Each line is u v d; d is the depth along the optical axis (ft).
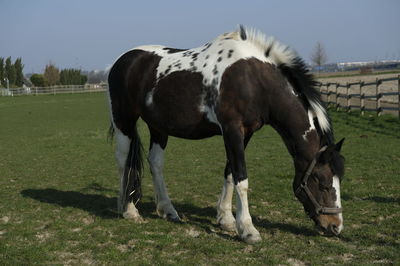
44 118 75.10
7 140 48.03
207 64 15.15
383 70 215.31
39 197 21.43
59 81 257.14
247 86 14.17
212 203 19.60
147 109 16.80
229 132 14.30
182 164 30.27
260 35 15.16
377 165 25.85
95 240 14.57
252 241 13.71
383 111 54.85
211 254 12.92
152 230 15.69
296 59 14.51
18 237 15.20
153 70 16.72
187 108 15.40
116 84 18.10
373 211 16.85
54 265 12.43
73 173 28.37
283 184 22.33
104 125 62.23
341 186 21.07
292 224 15.78
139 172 17.83
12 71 250.16
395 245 13.14
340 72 234.17
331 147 13.07
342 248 13.01
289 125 14.23
